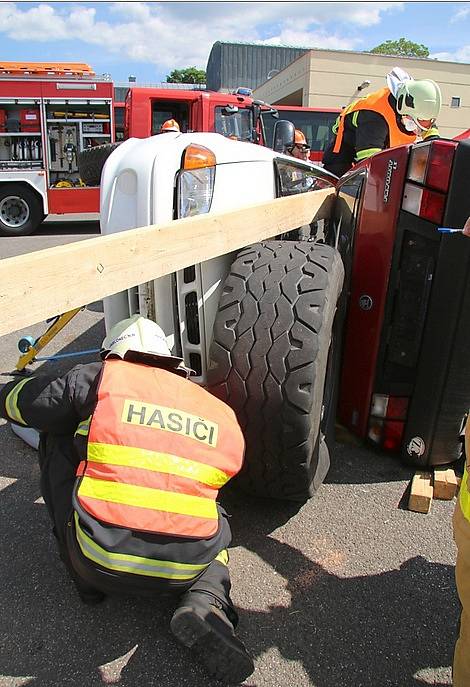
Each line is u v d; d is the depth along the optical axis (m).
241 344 2.10
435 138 2.60
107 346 1.96
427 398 2.65
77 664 1.81
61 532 1.92
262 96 28.12
